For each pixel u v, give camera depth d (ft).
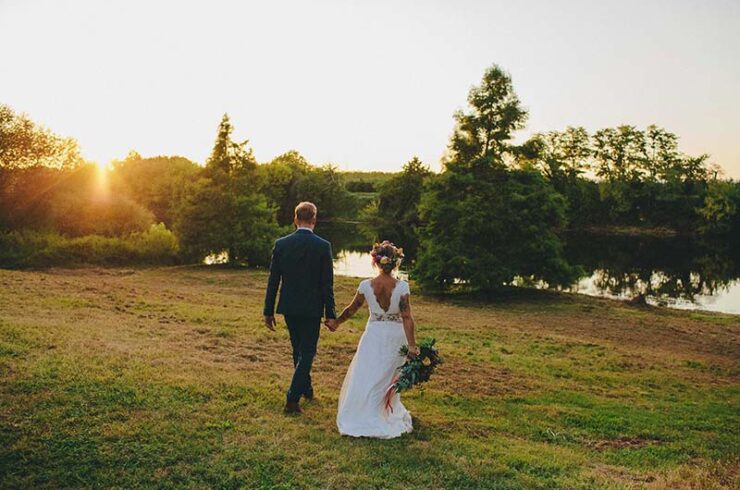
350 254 128.06
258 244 89.45
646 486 16.67
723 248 195.42
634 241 213.46
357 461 16.83
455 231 72.90
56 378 21.54
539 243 72.28
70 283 52.54
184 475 15.64
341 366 29.96
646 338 48.83
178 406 20.18
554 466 17.76
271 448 17.34
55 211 98.02
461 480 16.08
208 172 93.56
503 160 75.92
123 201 106.83
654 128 256.52
